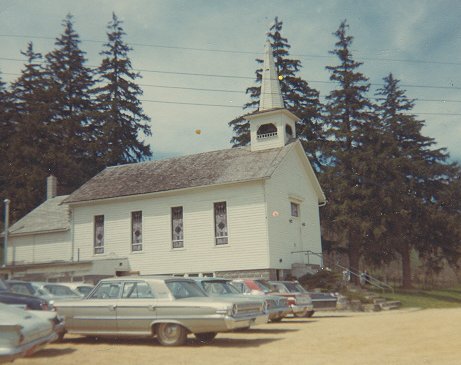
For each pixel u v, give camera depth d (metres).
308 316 21.19
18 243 37.69
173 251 31.69
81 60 63.44
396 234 43.62
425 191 47.12
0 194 52.28
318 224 36.50
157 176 34.38
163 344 12.16
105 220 34.41
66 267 31.86
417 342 11.69
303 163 35.25
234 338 13.45
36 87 59.44
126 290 12.84
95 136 58.72
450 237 44.38
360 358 9.70
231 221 30.19
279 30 50.22
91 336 14.09
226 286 15.89
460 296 41.66
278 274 29.84
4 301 12.02
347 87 46.22
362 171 42.53
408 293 39.62
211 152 35.28
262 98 34.81
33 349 8.77
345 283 29.78
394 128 49.31
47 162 53.12
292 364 9.20
